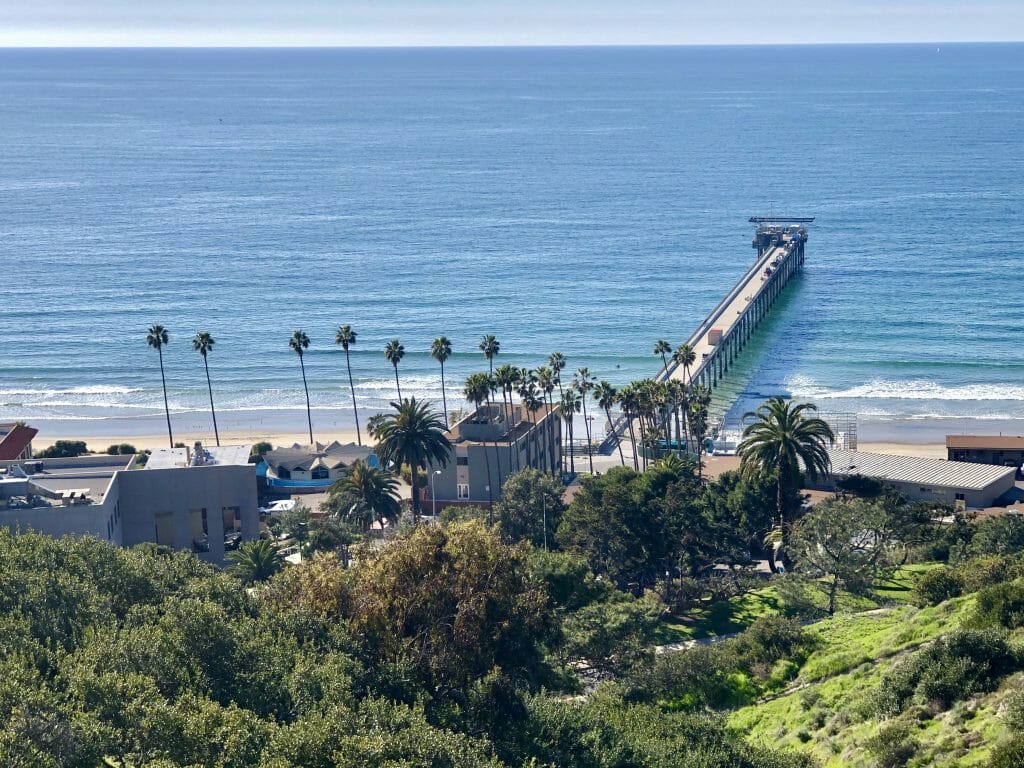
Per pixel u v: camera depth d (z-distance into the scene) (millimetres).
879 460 133250
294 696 54812
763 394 182500
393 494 124938
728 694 71062
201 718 47906
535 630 64688
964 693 56938
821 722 62469
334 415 181125
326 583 66750
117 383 199250
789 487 106375
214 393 193000
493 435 132000
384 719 51906
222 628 57906
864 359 199750
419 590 64125
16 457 122312
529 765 53344
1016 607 66375
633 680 70375
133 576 68312
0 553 68750
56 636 59125
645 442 144500
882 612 84375
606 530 97625
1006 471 130000
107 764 46812
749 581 97562
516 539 108125
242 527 108062
